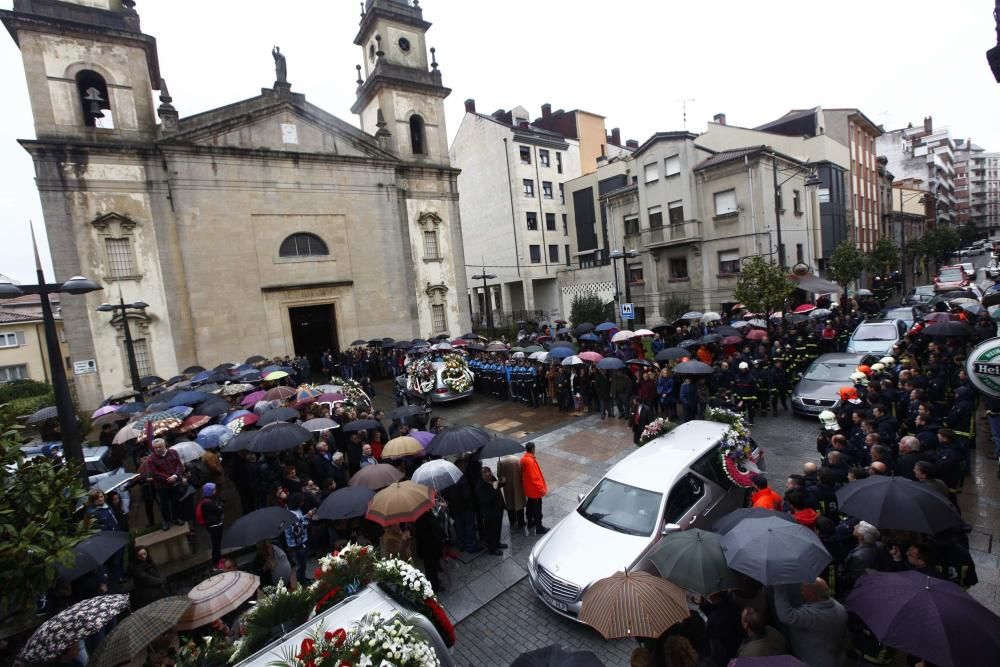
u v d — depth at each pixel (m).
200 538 9.48
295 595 4.55
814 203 33.78
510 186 42.19
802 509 6.24
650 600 4.12
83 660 5.45
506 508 8.97
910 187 60.34
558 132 48.28
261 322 23.80
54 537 4.53
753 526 4.76
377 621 3.96
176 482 9.17
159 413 11.65
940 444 7.36
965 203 111.44
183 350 22.20
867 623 3.66
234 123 23.08
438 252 28.92
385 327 26.91
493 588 7.46
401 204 27.55
